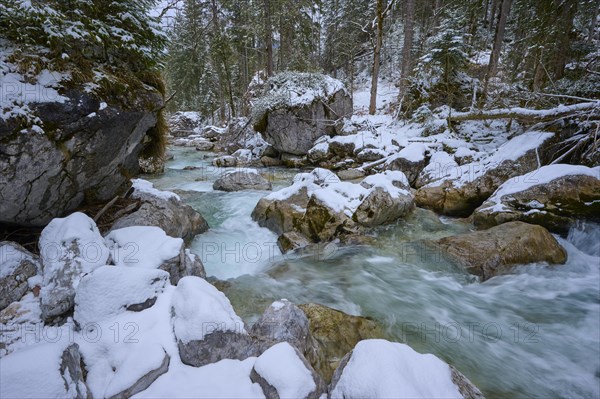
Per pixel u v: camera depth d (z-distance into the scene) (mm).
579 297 4312
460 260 5082
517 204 6266
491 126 11992
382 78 25188
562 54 10477
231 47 24297
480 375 3152
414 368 2207
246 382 2279
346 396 2066
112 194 5258
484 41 19719
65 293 2939
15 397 1785
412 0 16250
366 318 3932
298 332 2939
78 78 3719
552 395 2910
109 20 4430
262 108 14602
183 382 2271
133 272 3109
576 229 5594
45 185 3729
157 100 4797
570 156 8195
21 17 3326
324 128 14820
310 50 23875
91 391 2188
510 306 4254
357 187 6965
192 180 11477
